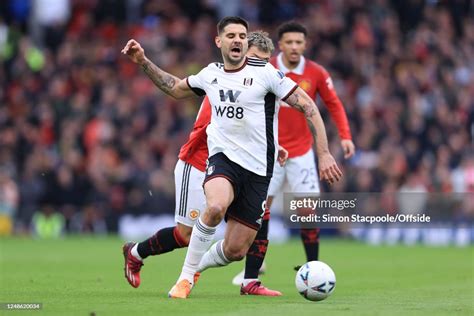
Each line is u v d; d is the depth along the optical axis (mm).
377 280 43906
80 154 89062
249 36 35469
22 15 109750
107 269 48969
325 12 101875
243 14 104812
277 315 28266
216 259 33375
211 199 31656
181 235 34719
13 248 68562
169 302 31641
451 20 105125
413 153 87188
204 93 33656
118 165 88062
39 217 86250
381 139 87562
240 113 32312
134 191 85812
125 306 30359
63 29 102875
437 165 86188
